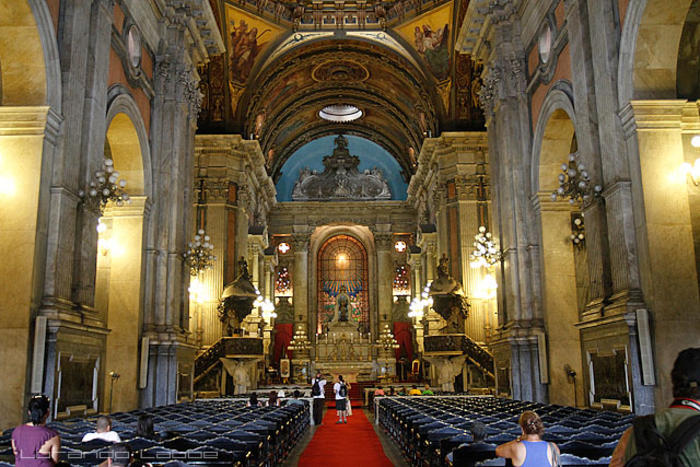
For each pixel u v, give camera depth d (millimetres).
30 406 4348
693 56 9508
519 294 13781
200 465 4625
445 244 24031
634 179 9133
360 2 25688
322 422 17531
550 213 13273
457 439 5734
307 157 39469
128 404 12492
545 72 12898
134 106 12711
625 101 9312
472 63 24609
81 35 9891
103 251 12898
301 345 33812
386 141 37594
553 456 3992
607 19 9742
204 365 20469
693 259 8750
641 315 8609
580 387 12625
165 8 14352
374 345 33312
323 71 30391
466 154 24047
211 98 25047
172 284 13734
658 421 2428
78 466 4758
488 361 20031
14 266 8586
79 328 9305
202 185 24156
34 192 8781
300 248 36969
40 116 8930
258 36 25141
